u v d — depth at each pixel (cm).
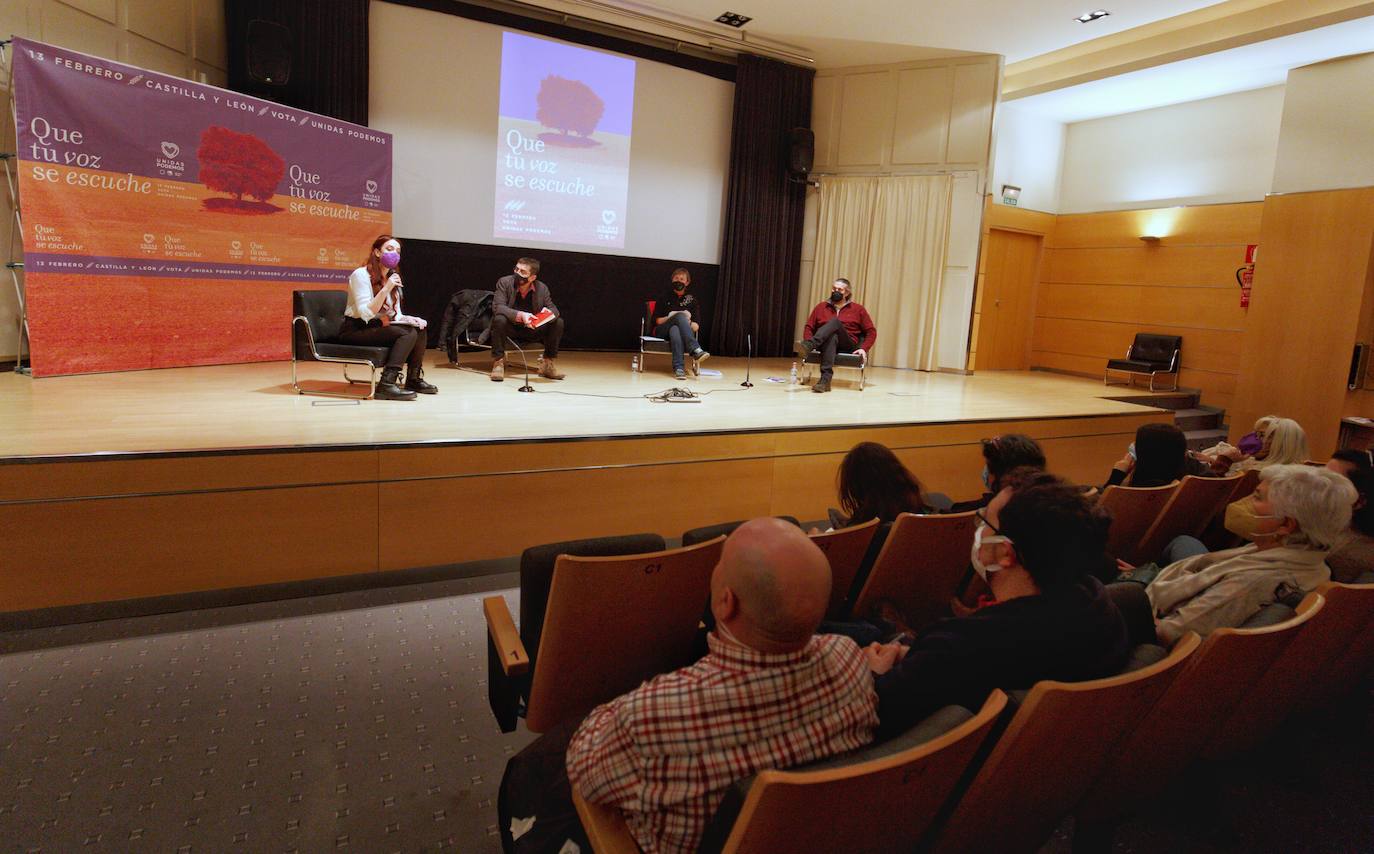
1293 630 156
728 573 112
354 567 332
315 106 678
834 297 700
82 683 242
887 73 880
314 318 476
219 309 580
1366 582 198
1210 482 311
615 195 830
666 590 187
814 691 113
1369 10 574
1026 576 149
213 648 269
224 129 567
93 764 201
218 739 215
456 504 349
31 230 466
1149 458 336
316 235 642
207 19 643
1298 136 694
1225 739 178
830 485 465
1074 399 687
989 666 133
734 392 602
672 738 109
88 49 527
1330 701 214
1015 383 805
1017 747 118
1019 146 909
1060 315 958
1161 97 814
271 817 185
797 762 110
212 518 303
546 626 175
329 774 203
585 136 805
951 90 848
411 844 179
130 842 175
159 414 381
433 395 497
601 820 121
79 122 485
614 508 390
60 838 175
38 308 474
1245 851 181
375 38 704
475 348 650
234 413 394
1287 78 700
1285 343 707
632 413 461
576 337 844
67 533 282
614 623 183
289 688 244
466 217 763
